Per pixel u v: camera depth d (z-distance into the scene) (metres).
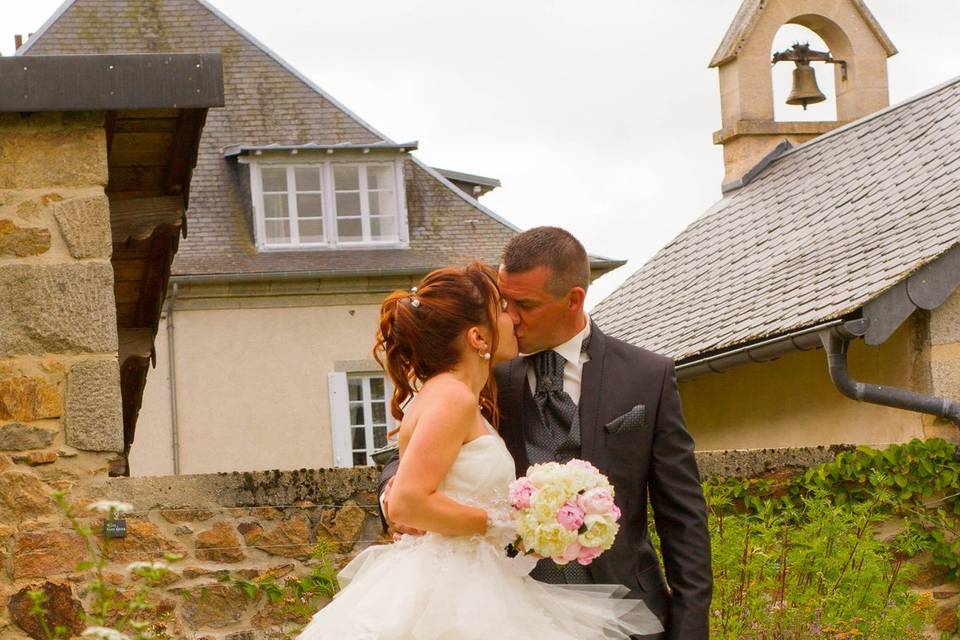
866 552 6.37
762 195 14.38
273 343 21.53
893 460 7.80
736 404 11.65
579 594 3.87
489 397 4.10
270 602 6.26
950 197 9.88
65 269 6.24
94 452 6.19
